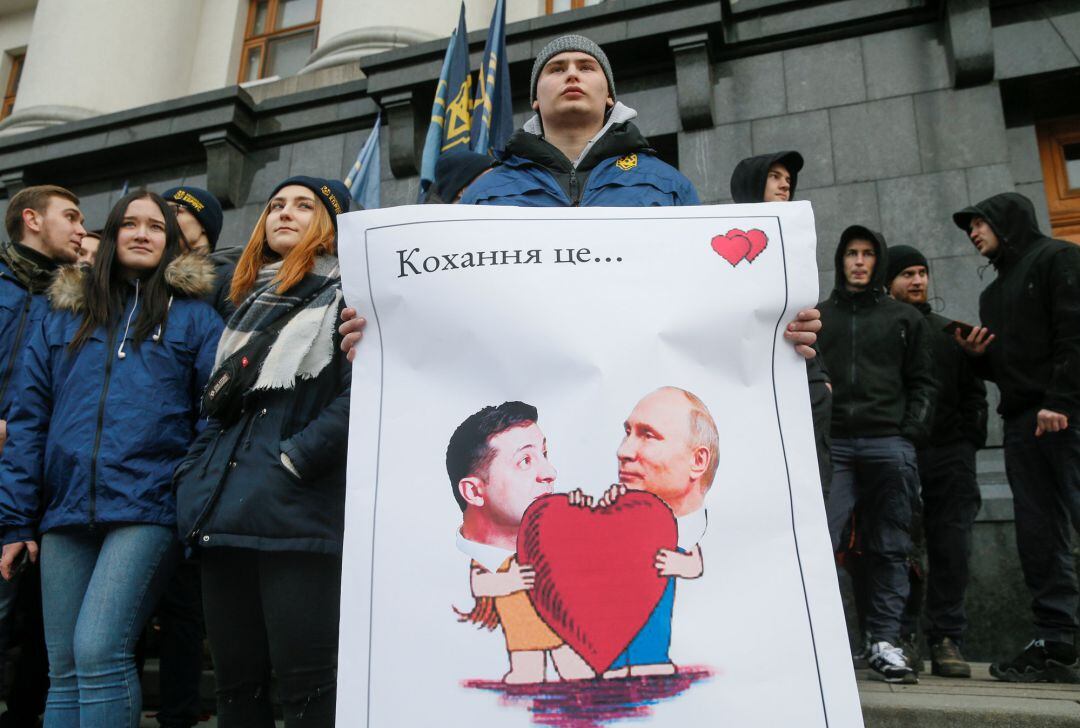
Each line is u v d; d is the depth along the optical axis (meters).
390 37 6.85
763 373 1.38
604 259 1.41
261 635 1.79
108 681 1.88
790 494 1.32
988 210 3.18
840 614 1.26
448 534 1.31
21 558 2.11
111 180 7.14
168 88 8.39
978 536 3.96
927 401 2.98
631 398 1.35
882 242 3.16
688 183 2.02
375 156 5.88
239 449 1.76
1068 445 2.74
